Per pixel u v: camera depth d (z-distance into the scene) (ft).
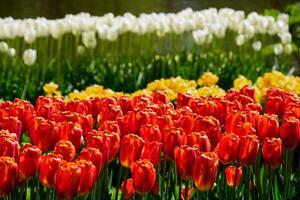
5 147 15.93
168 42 54.85
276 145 17.53
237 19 54.54
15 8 113.19
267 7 113.09
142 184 15.74
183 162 16.19
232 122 19.52
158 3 122.11
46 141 17.53
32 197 17.67
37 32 50.34
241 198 18.83
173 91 32.24
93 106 22.17
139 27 52.95
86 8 116.37
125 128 19.24
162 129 19.07
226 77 48.60
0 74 46.29
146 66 48.88
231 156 17.22
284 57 54.80
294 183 20.62
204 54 54.19
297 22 54.60
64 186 14.93
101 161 16.06
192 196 18.76
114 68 50.98
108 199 18.78
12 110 19.80
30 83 45.37
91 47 51.67
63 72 48.37
